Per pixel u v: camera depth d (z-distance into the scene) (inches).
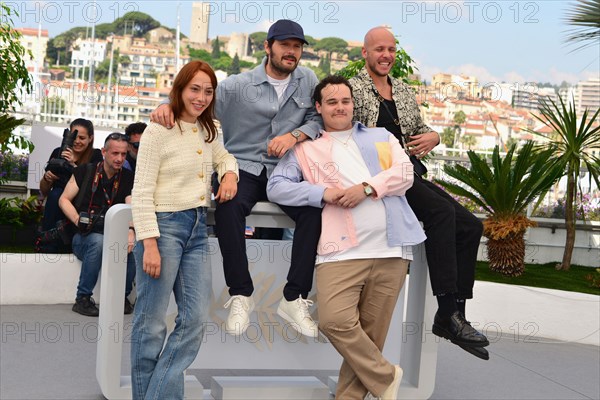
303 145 152.5
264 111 157.2
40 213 288.0
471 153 307.0
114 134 237.1
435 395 177.9
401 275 150.6
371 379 147.4
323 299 146.1
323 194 145.2
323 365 163.0
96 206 234.1
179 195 133.7
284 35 155.2
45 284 245.0
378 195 144.9
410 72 338.3
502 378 198.7
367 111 165.2
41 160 354.3
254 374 188.4
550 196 389.1
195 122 136.5
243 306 144.8
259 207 153.3
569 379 203.0
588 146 326.0
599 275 293.7
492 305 262.8
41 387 161.8
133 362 136.2
